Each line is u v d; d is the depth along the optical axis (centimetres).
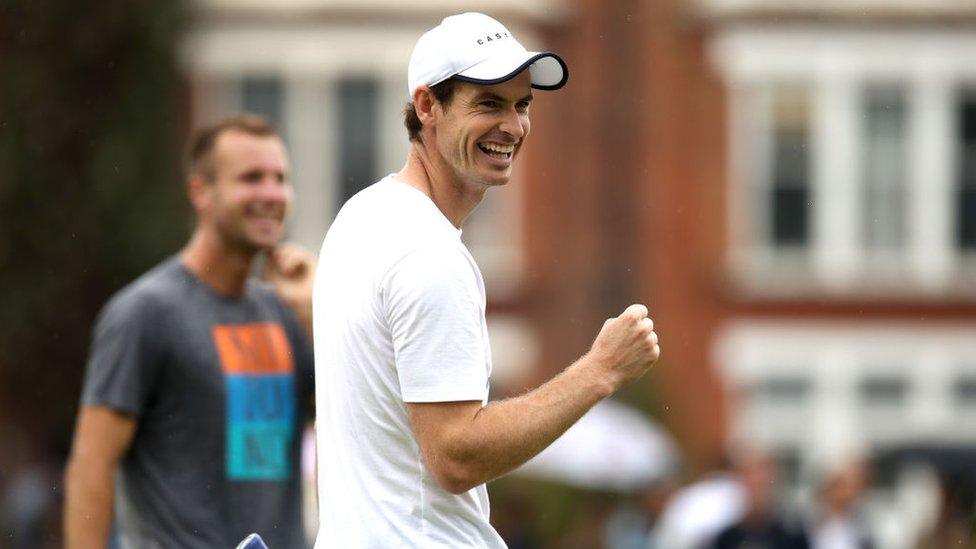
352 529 1001
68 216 4991
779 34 5559
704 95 5519
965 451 2797
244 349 1402
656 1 5519
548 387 979
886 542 3319
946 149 5647
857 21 5600
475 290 989
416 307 966
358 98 5594
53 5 4994
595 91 5494
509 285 5484
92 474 1350
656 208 5512
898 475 3131
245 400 1393
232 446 1381
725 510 2659
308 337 1454
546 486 3975
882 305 5641
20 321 4956
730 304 5566
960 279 5647
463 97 1009
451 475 969
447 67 1006
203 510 1362
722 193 5538
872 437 5622
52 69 5006
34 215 4978
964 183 5669
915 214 5653
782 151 5609
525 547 2986
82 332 5012
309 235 5562
